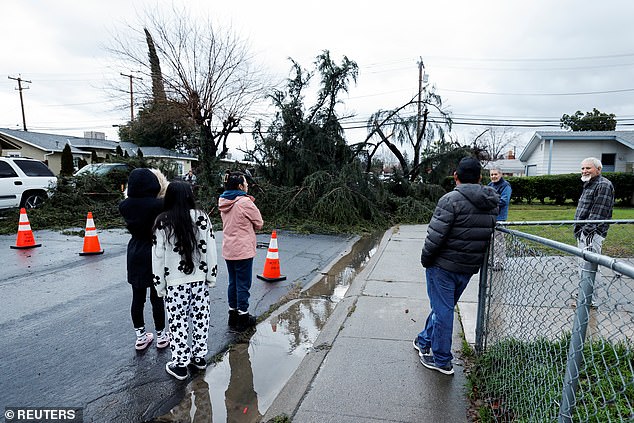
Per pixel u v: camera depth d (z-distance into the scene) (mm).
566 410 1780
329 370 3256
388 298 5102
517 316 3066
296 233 10594
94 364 3471
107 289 5570
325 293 5648
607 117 38250
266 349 3846
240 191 4230
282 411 2725
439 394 2891
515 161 50750
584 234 4629
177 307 3176
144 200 3480
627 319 3064
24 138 28672
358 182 12492
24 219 8289
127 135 37594
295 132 12969
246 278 4258
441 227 2922
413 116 14219
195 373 3365
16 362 3482
